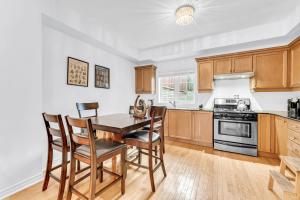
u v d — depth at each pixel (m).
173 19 2.64
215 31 3.12
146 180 1.97
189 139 3.53
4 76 1.62
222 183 1.90
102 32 2.96
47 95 2.29
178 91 4.41
